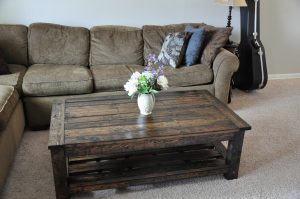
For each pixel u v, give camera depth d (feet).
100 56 9.92
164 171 6.08
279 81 13.32
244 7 11.23
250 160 7.24
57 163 5.26
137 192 6.02
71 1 10.21
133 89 5.88
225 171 6.36
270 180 6.52
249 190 6.18
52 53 9.51
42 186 6.09
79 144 5.10
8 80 7.84
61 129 5.52
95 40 9.93
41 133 8.30
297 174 6.77
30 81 7.89
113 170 6.06
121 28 10.32
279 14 12.48
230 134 5.87
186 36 9.55
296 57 13.47
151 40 10.33
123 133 5.43
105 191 6.02
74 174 5.87
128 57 10.08
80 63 9.80
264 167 6.98
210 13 11.69
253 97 11.34
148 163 6.35
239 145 6.11
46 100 8.13
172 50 9.41
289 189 6.26
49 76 8.17
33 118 8.24
